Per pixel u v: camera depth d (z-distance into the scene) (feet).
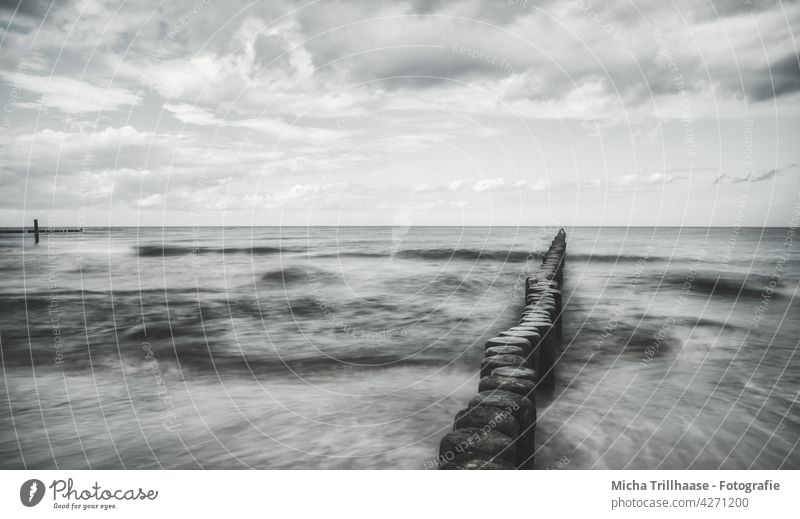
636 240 150.71
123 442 17.51
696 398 20.40
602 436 16.84
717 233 205.77
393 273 69.67
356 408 20.43
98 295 51.19
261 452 16.69
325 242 141.18
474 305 46.42
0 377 24.67
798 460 15.53
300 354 28.89
